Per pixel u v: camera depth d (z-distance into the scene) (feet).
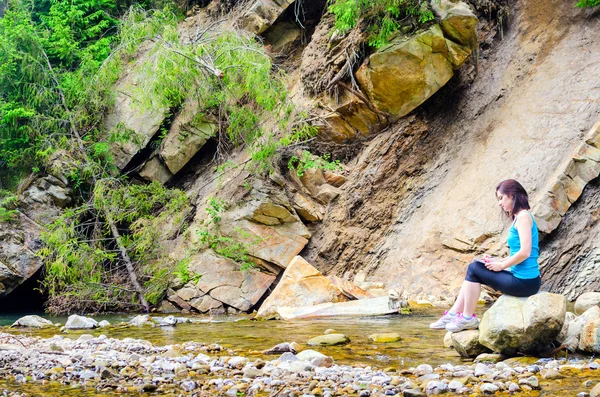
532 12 46.37
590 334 16.43
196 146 47.19
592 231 34.42
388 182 43.37
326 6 49.39
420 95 43.06
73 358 18.19
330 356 18.28
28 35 49.19
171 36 41.22
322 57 45.88
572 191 35.06
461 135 43.73
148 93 41.96
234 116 42.50
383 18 41.73
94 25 56.34
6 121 47.83
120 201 42.09
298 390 13.71
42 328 29.78
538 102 41.52
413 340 21.44
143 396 13.79
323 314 31.32
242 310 37.76
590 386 13.25
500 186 18.16
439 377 14.67
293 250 40.60
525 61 44.57
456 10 41.73
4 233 42.45
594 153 35.42
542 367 15.24
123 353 19.70
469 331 17.94
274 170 42.19
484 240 36.22
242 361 17.07
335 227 42.32
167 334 25.73
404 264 39.14
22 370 16.52
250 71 39.88
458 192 40.24
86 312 39.63
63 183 45.57
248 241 39.99
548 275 34.42
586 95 39.60
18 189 45.60
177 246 41.55
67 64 52.65
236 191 41.88
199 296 38.29
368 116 44.34
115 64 45.55
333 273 41.29
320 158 43.68
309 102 46.09
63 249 38.06
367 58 43.39
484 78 45.24
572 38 43.70
